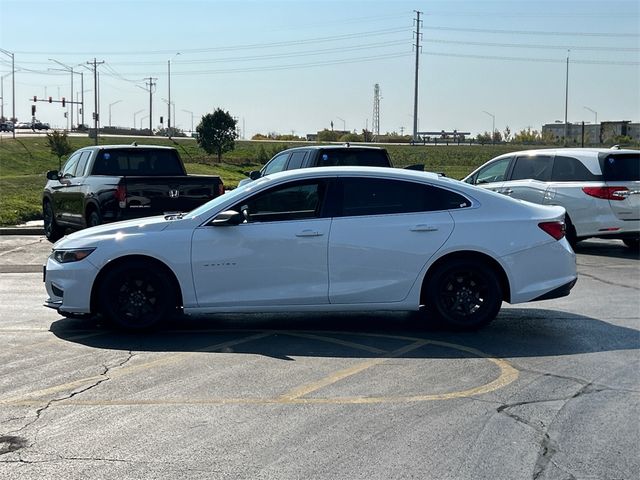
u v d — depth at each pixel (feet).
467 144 316.81
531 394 19.51
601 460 15.31
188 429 16.90
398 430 16.88
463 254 25.84
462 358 23.00
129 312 25.68
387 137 349.41
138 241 25.29
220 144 184.34
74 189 46.83
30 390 19.75
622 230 45.27
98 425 17.16
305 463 15.07
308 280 25.39
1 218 61.46
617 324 27.76
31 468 14.80
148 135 319.47
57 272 25.70
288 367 21.94
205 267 25.29
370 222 25.53
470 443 16.15
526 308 30.73
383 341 25.09
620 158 45.85
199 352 23.58
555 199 47.21
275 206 25.71
